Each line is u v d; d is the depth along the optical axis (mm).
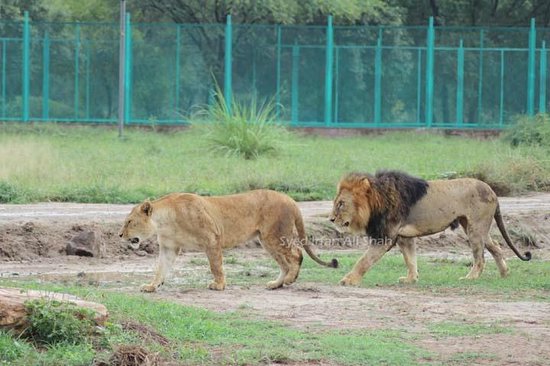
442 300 12594
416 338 10297
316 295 12805
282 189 21891
